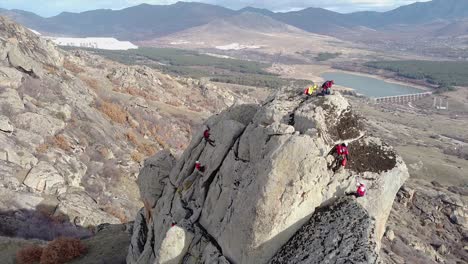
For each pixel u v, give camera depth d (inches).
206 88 5187.0
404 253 1445.6
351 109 743.7
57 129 2143.2
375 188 672.4
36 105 2268.7
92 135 2352.4
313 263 565.6
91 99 2925.7
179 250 743.7
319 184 641.0
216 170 829.8
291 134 674.8
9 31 3174.2
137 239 1032.2
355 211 615.8
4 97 2097.7
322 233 600.7
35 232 1422.2
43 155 1868.8
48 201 1620.3
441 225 2102.6
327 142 675.4
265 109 767.1
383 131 7406.5
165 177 1052.5
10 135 1877.5
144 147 2706.7
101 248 1241.4
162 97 4279.0
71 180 1834.4
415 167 4731.8
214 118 968.9
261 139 710.5
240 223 650.8
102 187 1958.7
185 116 3745.1
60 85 2645.2
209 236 746.8
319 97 753.6
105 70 4375.0
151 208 1034.7
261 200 622.5
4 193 1533.0
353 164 686.5
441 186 3912.4
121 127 2810.0
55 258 1159.6
